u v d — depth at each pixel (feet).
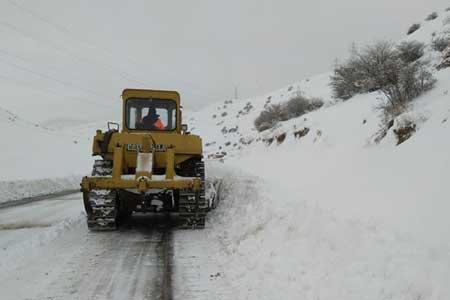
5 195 48.96
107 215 24.91
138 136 26.73
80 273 16.65
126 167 26.50
